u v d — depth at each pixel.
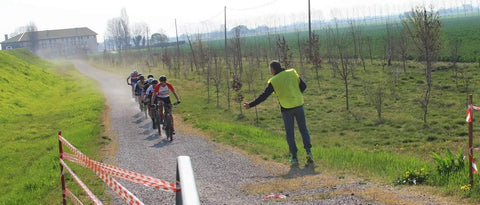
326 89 26.86
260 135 13.78
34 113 24.72
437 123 16.77
